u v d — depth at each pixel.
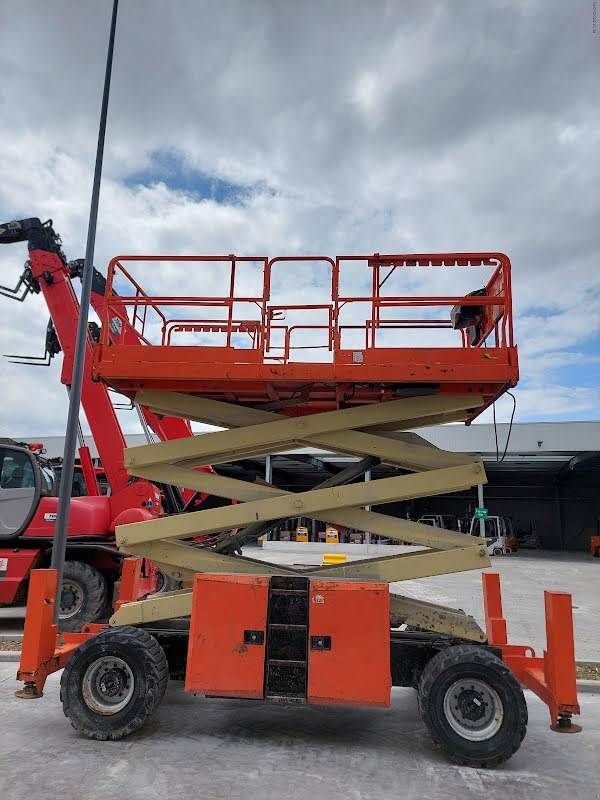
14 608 10.84
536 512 41.88
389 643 4.40
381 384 4.90
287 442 5.05
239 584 4.44
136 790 3.68
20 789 3.67
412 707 5.48
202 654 4.37
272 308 5.25
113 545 9.02
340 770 4.05
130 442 28.44
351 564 4.84
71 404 6.70
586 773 4.10
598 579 18.30
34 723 4.90
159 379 4.87
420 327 5.63
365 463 5.31
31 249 10.07
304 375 4.72
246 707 5.39
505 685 4.16
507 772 4.08
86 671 4.56
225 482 5.00
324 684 4.23
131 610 4.93
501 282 5.00
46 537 8.91
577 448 28.22
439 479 4.74
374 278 5.05
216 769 4.02
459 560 4.69
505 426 29.06
